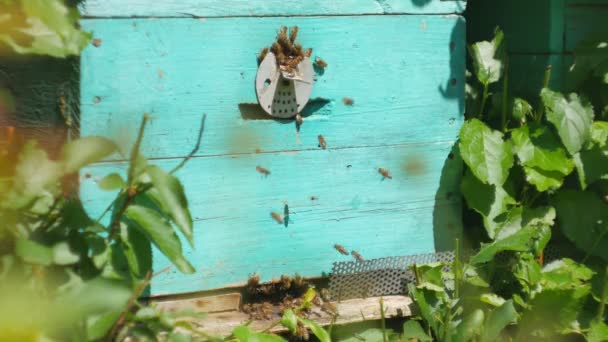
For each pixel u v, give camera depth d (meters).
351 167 2.72
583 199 2.94
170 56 2.42
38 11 1.25
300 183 2.65
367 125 2.73
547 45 3.00
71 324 1.19
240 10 2.50
